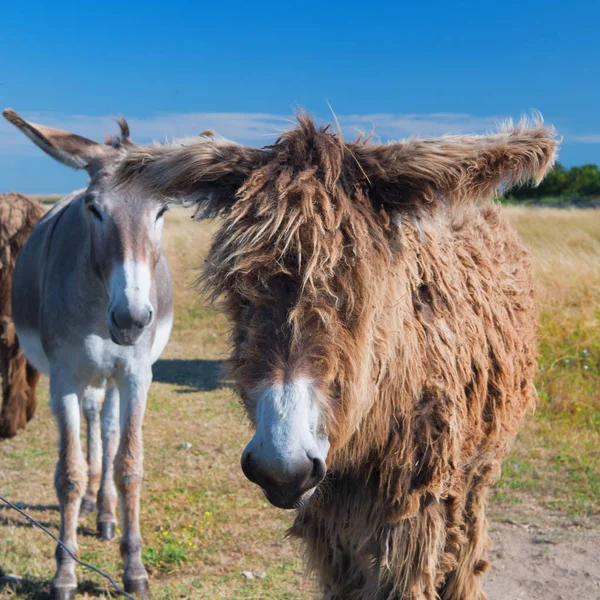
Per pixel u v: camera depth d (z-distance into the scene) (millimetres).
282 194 1994
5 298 6168
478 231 3295
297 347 1918
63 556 3857
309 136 2170
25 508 5031
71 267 4059
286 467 1802
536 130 2055
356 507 2514
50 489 5387
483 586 3980
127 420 4062
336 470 2480
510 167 2033
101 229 3787
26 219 6195
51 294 4125
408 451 2404
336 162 2076
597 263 10992
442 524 2562
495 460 3119
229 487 5418
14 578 3988
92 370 4094
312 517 2684
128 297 3643
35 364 5102
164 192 2279
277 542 4520
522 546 4473
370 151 2156
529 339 3428
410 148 2113
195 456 6094
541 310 8914
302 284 1936
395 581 2510
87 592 3922
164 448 6281
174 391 8227
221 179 2193
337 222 1982
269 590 3896
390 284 2168
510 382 2959
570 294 9586
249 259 1969
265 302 1963
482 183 2088
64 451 3994
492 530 4703
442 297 2547
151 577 4082
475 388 2664
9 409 6391
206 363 9609
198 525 4730
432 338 2447
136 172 2369
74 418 4062
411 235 2439
